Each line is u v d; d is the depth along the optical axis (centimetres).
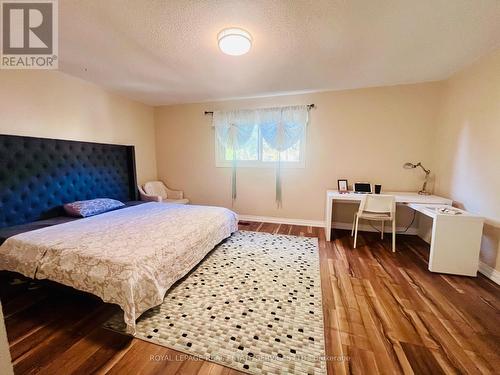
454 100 279
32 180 245
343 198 301
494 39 196
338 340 142
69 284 161
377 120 333
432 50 217
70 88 287
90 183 312
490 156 221
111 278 149
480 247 222
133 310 144
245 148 398
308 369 123
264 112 374
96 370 121
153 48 213
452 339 143
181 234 211
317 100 353
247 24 175
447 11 159
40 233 202
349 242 307
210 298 183
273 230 358
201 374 120
